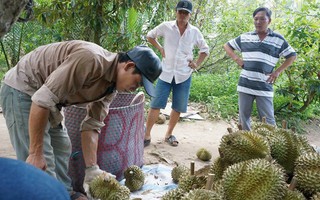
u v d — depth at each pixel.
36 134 2.20
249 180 1.71
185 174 2.25
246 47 4.71
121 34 6.05
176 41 4.68
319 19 6.59
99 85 2.32
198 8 9.43
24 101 2.44
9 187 0.69
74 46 2.26
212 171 2.07
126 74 2.22
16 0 1.60
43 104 2.09
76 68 2.09
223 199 1.71
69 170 3.42
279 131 2.27
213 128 6.29
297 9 7.23
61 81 2.08
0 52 8.64
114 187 2.88
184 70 4.77
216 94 8.07
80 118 3.26
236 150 2.00
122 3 5.43
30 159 2.24
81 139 2.99
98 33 5.63
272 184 1.69
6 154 4.35
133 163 3.89
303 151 2.13
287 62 4.64
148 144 5.08
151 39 4.83
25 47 7.77
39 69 2.38
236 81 8.48
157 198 3.30
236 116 7.04
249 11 9.49
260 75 4.63
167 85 4.79
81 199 3.14
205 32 9.82
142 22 6.91
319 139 6.20
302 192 1.81
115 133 3.49
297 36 6.30
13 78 2.46
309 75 6.57
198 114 7.03
